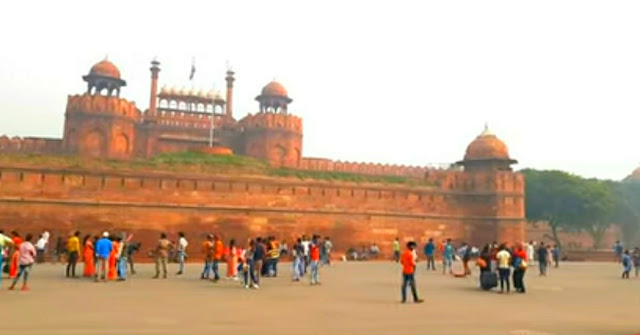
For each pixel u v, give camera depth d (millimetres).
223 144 46781
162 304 10219
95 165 26844
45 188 25781
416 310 10109
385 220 31922
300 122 46375
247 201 29125
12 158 25531
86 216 26188
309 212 30281
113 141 40500
